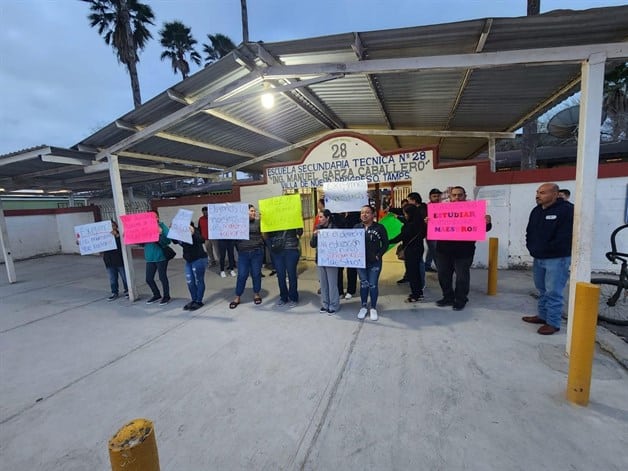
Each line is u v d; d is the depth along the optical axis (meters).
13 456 2.34
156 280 7.59
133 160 7.83
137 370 3.44
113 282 6.15
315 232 4.77
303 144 9.24
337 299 4.70
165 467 2.14
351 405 2.64
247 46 3.85
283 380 3.06
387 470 2.02
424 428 2.34
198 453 2.24
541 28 3.13
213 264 8.90
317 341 3.82
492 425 2.33
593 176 3.01
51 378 3.39
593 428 2.26
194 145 7.18
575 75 4.62
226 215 5.05
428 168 6.83
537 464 1.99
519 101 5.82
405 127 8.41
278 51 3.99
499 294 5.13
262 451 2.23
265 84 5.08
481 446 2.15
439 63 3.40
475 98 5.74
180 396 2.92
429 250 6.44
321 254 4.50
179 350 3.83
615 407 2.46
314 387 2.92
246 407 2.70
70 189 11.02
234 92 4.73
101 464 2.23
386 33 3.46
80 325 4.91
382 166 7.07
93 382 3.26
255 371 3.25
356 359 3.36
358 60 3.82
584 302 2.38
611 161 10.20
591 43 3.30
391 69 3.56
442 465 2.03
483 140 9.48
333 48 3.86
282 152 9.59
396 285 5.97
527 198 6.50
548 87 5.13
